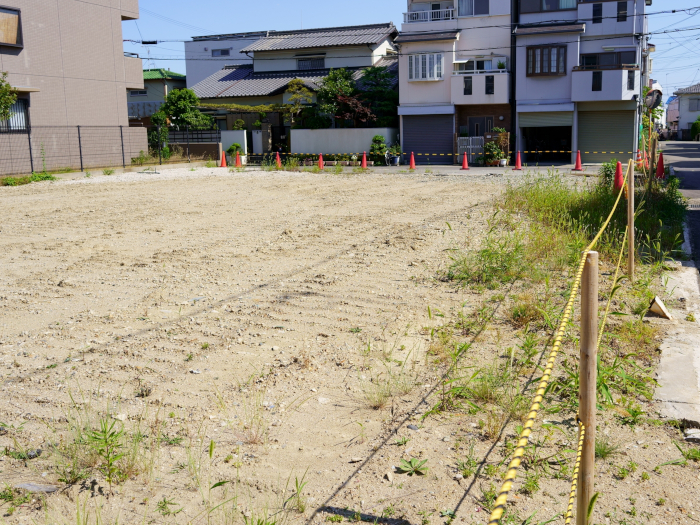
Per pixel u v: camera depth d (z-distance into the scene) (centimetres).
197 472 344
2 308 639
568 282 698
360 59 3772
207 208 1328
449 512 308
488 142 3055
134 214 1242
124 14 2642
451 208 1304
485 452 362
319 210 1300
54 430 388
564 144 3297
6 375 475
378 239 972
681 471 342
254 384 457
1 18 2092
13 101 1914
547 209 1166
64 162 2336
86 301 661
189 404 427
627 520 300
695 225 1112
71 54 2372
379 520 303
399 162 3228
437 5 3325
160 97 4459
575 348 507
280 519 304
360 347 527
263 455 364
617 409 411
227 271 782
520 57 3105
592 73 2964
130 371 482
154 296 674
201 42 4591
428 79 3244
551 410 402
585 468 254
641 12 2969
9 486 329
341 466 352
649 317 589
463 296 664
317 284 718
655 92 1773
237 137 3475
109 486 332
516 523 297
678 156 3397
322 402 430
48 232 1048
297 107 3388
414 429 391
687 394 426
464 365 480
